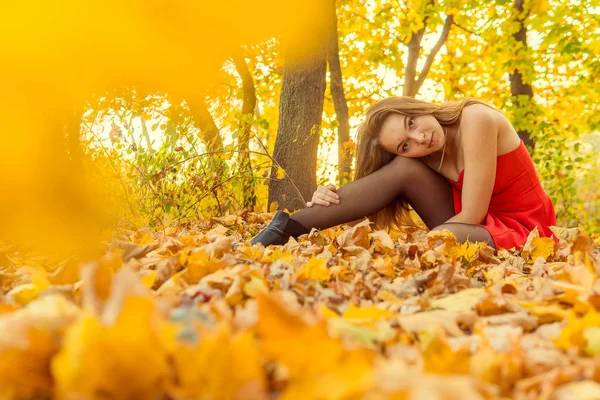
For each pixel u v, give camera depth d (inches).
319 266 62.6
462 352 31.1
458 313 45.8
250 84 238.1
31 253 86.4
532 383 29.4
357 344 32.4
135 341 25.2
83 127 155.0
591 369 29.5
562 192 297.6
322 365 27.3
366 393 22.0
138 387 25.1
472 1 317.4
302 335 27.7
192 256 66.5
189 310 32.8
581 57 343.3
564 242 104.3
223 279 53.6
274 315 27.8
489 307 48.0
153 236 128.2
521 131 321.4
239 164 176.2
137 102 160.7
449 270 64.1
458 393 21.3
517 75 332.2
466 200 111.7
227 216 154.9
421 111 115.4
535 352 34.1
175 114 181.3
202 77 161.8
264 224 161.5
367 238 96.0
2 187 84.0
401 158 118.6
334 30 271.1
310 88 193.5
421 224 156.9
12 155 82.9
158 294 52.2
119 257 59.2
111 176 156.0
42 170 85.9
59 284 53.8
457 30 402.6
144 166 163.3
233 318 36.9
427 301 50.8
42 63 83.6
